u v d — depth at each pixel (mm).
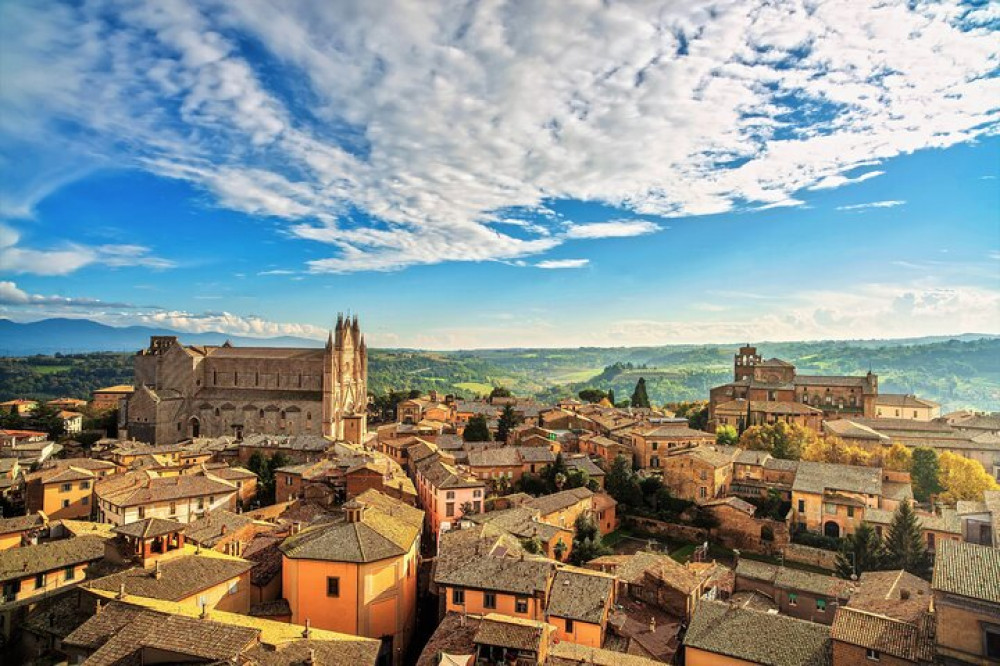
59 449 168875
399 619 63531
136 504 95250
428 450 135625
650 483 125625
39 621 56938
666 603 70062
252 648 43781
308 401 179375
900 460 123000
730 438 151750
